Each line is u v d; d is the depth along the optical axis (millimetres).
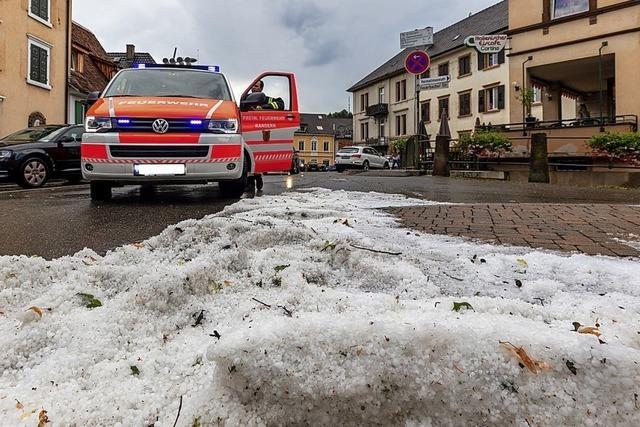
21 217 4758
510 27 18953
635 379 1101
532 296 2121
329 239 2936
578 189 10359
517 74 18906
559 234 3789
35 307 1748
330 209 5180
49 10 20938
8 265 2191
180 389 1265
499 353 1175
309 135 83688
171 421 1127
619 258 2896
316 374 1158
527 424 1083
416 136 17203
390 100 47938
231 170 6066
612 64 18125
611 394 1097
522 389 1121
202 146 5906
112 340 1598
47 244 3357
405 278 2271
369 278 2338
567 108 28766
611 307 1790
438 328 1233
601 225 4266
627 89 16219
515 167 15320
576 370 1129
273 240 2969
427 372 1161
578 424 1073
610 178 13211
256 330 1232
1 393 1246
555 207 5742
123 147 5746
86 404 1184
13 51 18562
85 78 25922
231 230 3160
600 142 13914
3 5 17984
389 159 37281
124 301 1854
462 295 2121
